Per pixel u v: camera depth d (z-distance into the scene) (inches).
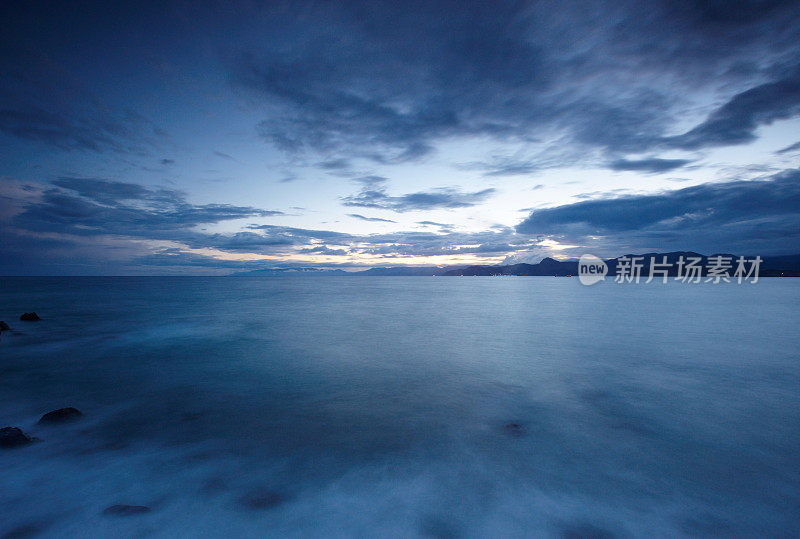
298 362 452.8
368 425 260.5
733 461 208.2
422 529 153.0
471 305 1256.8
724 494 177.0
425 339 609.6
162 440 235.3
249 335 650.2
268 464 205.2
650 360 456.1
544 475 193.9
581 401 310.3
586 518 159.6
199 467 201.8
